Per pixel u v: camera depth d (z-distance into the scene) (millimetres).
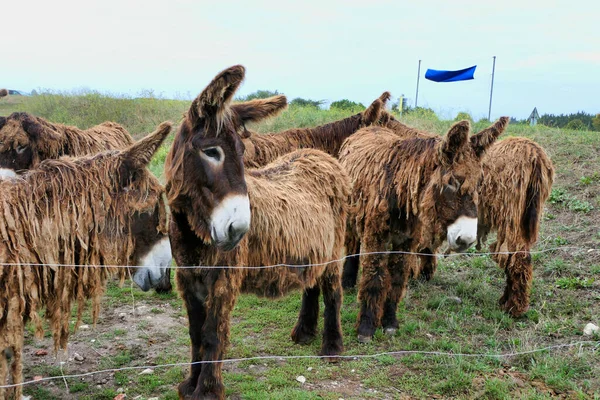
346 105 17797
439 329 4703
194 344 3455
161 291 5535
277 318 4973
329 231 4184
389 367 4031
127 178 2910
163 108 15078
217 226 2889
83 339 4434
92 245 2832
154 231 3031
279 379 3752
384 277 4535
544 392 3639
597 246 6137
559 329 4605
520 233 4957
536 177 4902
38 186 2723
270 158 6176
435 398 3586
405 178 4348
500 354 4191
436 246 4570
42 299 2777
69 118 14508
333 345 4219
